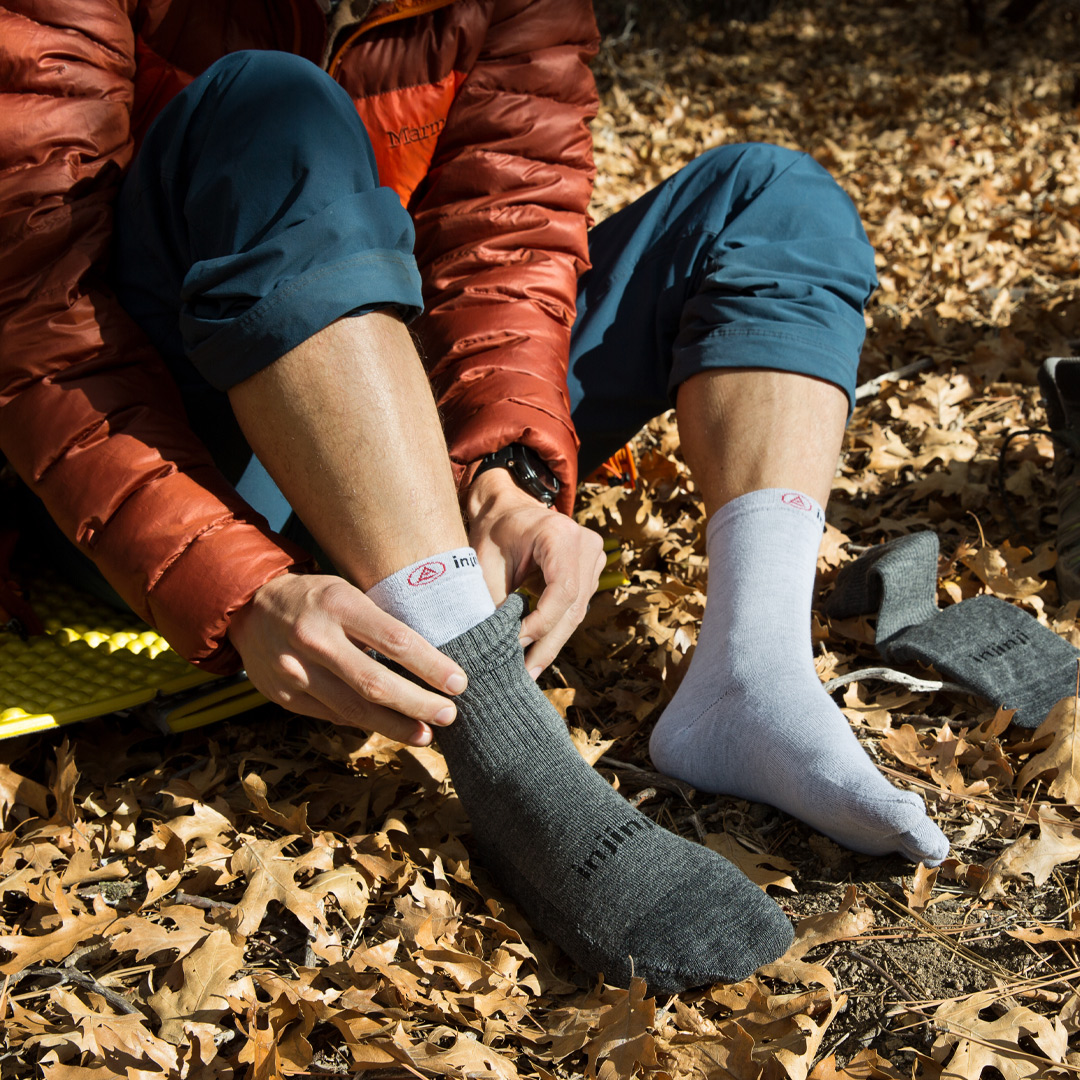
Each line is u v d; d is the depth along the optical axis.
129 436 1.27
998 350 2.79
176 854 1.34
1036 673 1.53
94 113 1.32
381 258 1.17
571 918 1.15
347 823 1.42
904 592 1.65
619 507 2.12
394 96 1.61
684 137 5.96
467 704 1.19
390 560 1.18
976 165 4.75
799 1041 1.05
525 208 1.60
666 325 1.69
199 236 1.25
